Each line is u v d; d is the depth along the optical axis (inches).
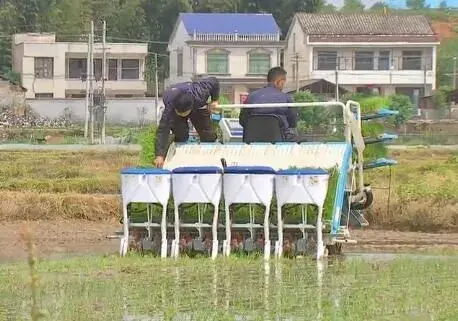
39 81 4264.3
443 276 526.9
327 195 617.6
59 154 2233.0
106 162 1921.8
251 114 671.1
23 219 945.5
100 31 4867.1
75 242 768.3
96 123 3715.6
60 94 4284.0
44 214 953.5
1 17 4712.1
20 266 576.1
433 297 448.5
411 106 3467.0
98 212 956.6
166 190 609.0
